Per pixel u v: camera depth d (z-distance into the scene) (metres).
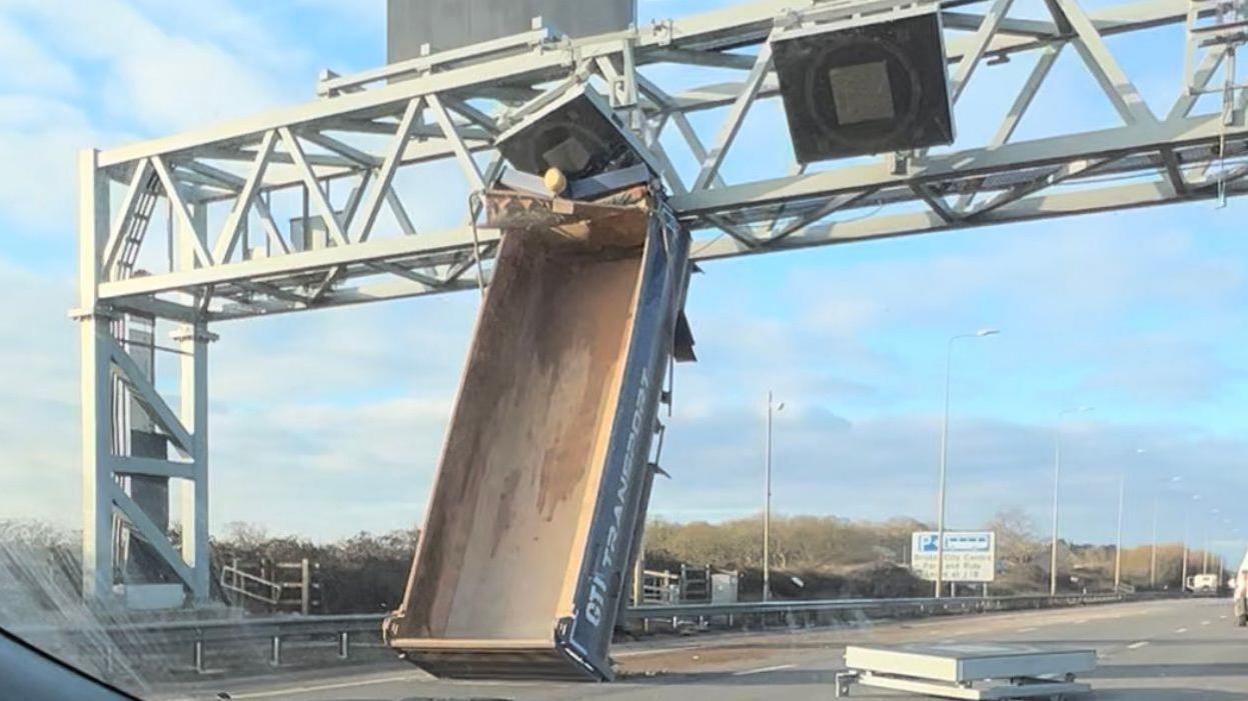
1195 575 102.44
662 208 8.87
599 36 15.11
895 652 10.93
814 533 42.25
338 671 10.27
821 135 12.00
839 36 11.20
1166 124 12.34
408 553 9.30
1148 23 13.29
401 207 16.95
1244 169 13.72
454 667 7.50
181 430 16.69
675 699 11.98
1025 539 66.06
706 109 16.50
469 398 8.01
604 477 7.49
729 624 26.97
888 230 16.39
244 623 7.98
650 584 31.27
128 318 18.11
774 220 16.02
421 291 20.00
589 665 7.15
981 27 13.00
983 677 10.24
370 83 16.70
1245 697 12.70
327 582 11.64
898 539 49.22
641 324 8.22
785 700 11.80
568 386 8.34
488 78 15.55
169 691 4.42
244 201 17.83
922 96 11.43
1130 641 22.95
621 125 8.88
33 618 3.63
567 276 8.91
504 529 7.79
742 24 14.30
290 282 19.66
